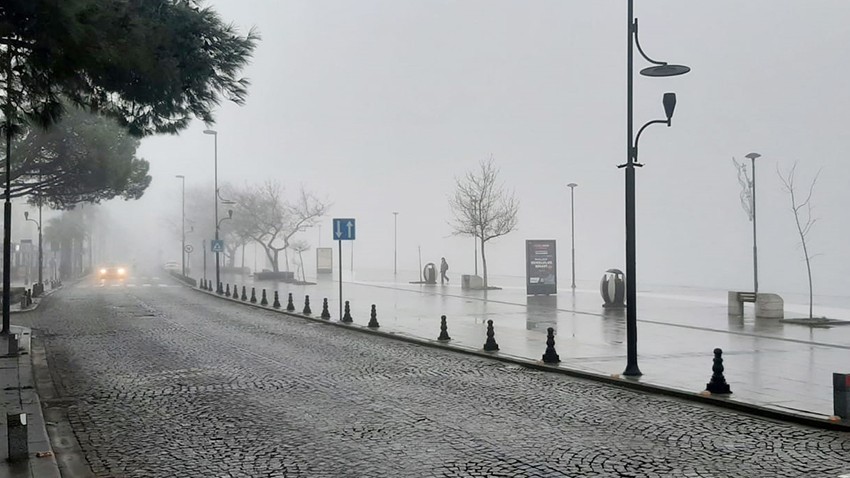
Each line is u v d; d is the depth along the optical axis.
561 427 9.53
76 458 8.23
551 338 15.22
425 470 7.56
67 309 32.06
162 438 9.09
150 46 11.20
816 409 10.21
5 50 10.52
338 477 7.35
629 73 13.97
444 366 15.21
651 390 12.16
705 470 7.51
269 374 14.13
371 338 20.75
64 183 31.17
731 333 20.22
